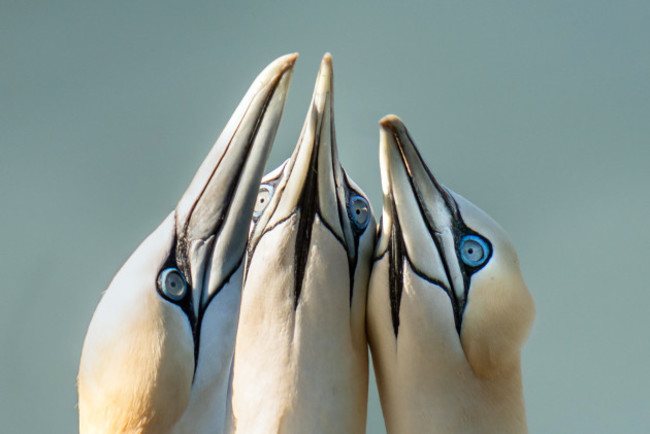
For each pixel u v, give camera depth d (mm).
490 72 12867
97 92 12492
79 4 12750
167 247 7883
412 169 8547
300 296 8508
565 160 12570
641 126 12594
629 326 11992
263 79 8305
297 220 8523
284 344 8523
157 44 12680
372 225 8945
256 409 8570
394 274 8508
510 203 12492
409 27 12953
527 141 12656
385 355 8625
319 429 8531
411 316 8375
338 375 8602
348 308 8641
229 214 8109
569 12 13078
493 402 8383
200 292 7902
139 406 7359
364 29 12914
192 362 7672
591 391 11945
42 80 12477
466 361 8336
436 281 8375
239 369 8672
